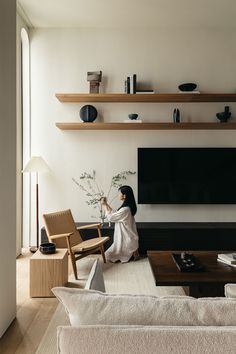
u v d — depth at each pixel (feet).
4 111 7.89
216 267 9.09
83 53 15.76
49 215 12.97
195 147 15.92
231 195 15.81
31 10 13.92
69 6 13.52
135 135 15.96
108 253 13.85
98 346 3.06
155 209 16.03
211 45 15.80
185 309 3.39
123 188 14.28
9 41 8.24
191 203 15.83
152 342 3.05
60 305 9.48
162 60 15.81
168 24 15.35
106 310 3.41
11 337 7.65
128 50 15.78
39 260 10.07
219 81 15.83
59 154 15.88
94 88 15.30
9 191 8.25
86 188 15.93
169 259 9.95
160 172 15.80
